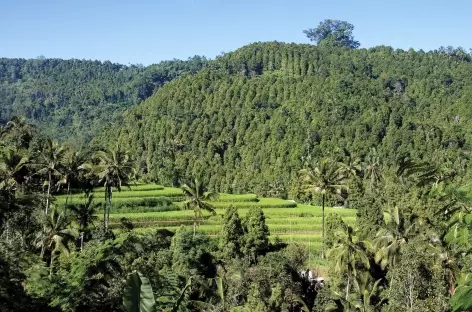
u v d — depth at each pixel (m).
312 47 193.12
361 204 62.84
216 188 118.81
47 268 19.12
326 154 118.25
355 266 46.78
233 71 180.88
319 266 60.03
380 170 93.50
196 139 140.50
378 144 121.69
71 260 19.42
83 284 17.03
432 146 112.12
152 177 119.38
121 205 78.38
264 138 134.12
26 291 16.64
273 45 192.38
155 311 9.99
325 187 66.19
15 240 28.28
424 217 42.09
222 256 54.69
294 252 54.91
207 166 127.12
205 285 37.03
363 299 44.12
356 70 165.12
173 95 163.25
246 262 50.44
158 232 58.12
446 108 130.12
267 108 148.25
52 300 16.61
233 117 147.00
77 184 81.69
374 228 56.00
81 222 57.44
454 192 12.84
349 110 135.62
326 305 43.72
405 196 54.19
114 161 62.22
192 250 51.06
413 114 131.62
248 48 192.12
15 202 36.66
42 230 43.66
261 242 56.09
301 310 47.56
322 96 144.88
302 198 99.44
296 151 121.56
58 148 69.38
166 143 138.75
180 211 78.62
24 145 86.25
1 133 85.69
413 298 32.09
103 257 18.39
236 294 45.59
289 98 152.75
